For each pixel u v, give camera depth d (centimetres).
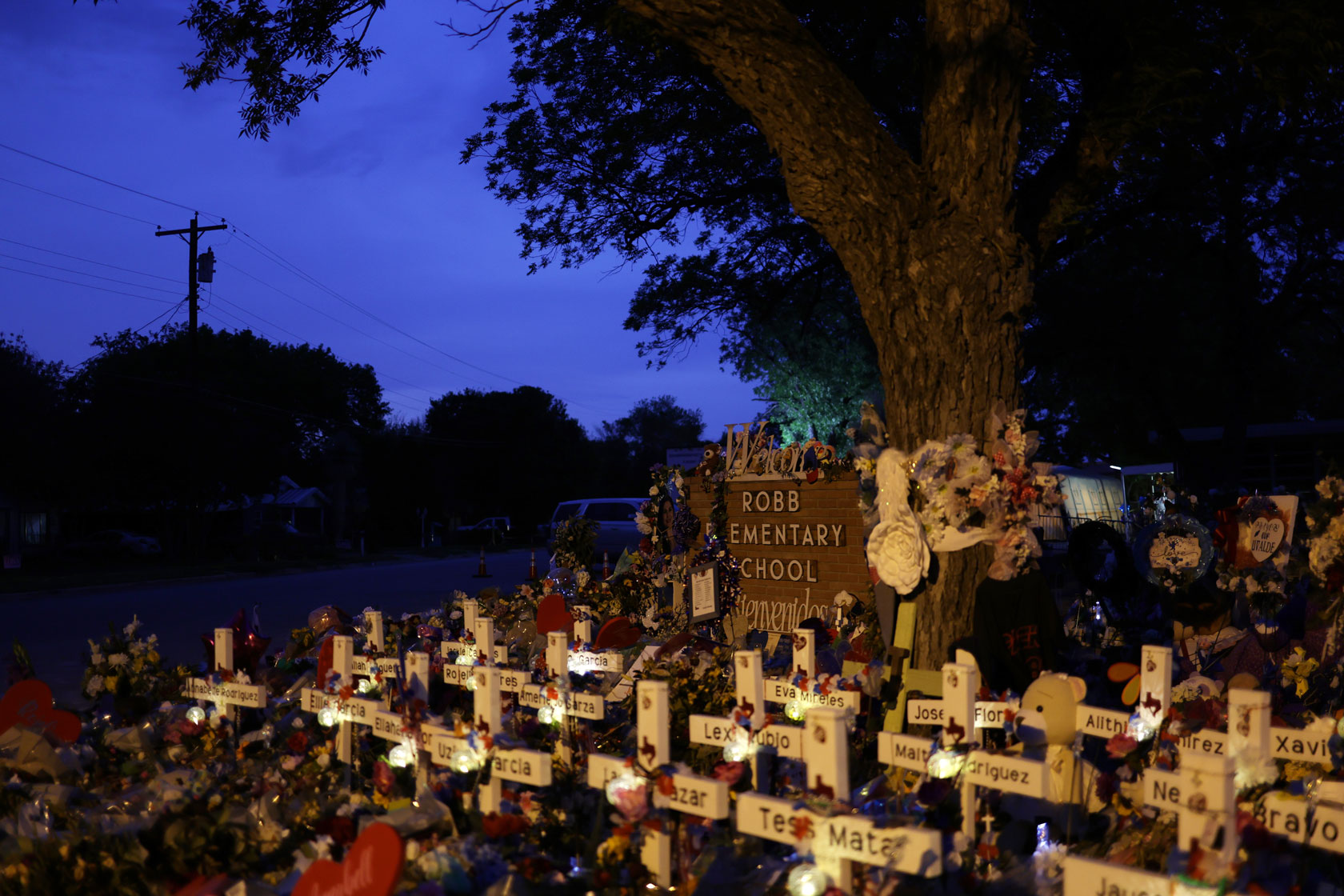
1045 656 559
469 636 697
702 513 976
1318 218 1731
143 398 3731
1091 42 763
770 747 416
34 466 3412
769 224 1742
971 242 584
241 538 4259
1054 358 2053
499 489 6675
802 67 578
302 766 500
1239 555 707
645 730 356
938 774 368
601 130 1535
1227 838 260
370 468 6256
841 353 2516
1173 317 1961
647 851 347
